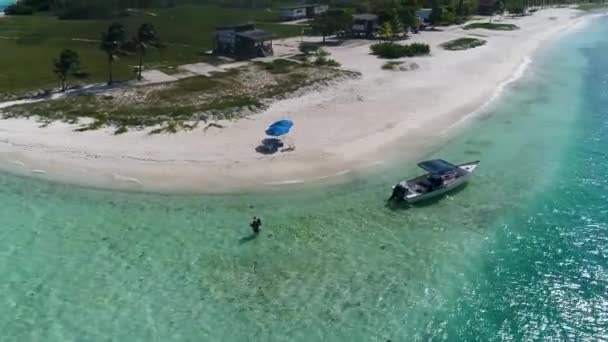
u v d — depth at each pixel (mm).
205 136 53344
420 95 68375
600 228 38281
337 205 41438
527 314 29984
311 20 132125
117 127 54938
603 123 60656
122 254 35156
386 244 36438
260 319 29562
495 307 30516
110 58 70562
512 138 55156
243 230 38031
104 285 32125
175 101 63531
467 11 155500
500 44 108000
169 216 39781
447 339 28266
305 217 39781
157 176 45344
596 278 32875
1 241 36312
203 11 138250
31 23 123562
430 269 33781
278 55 92812
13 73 76062
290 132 54719
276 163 47812
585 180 45844
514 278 32969
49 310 29969
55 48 95500
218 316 29766
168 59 88250
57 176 45438
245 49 91938
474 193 43469
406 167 47719
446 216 40000
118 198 42188
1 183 44188
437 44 104500
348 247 36094
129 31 109500
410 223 39031
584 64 92938
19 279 32438
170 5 147500
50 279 32531
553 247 36094
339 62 86812
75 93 67000
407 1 133875
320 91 69062
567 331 28750
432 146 52406
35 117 57281
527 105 66438
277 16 139875
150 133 53625
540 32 129625
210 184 44219
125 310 30125
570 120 61312
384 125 57375
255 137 53375
